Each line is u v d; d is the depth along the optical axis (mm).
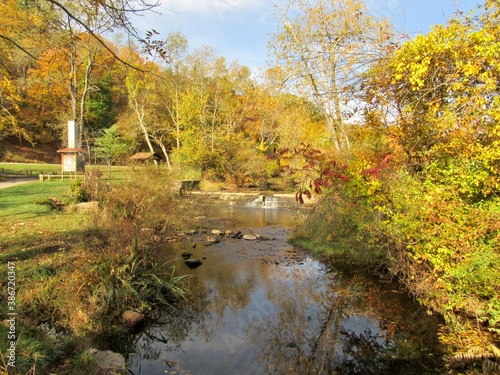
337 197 8352
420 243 5098
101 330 4695
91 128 37281
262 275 7629
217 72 32062
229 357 4477
